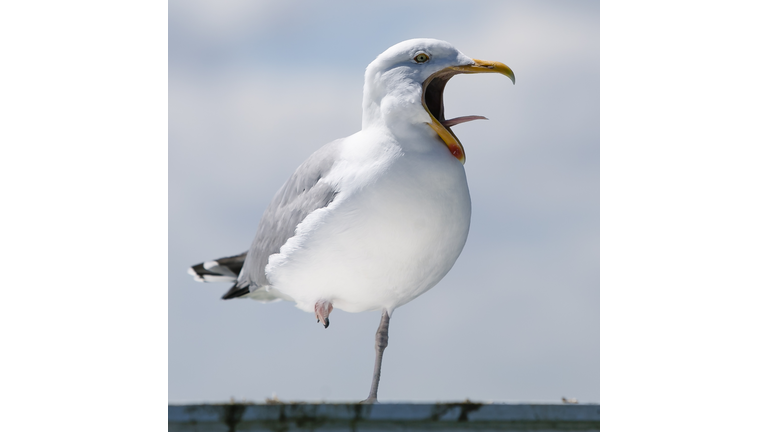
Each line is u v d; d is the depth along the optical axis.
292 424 3.65
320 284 5.45
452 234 5.32
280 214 5.81
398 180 5.11
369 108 5.45
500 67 5.29
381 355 5.57
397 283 5.37
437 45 5.32
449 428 3.73
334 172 5.38
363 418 3.69
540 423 3.76
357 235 5.17
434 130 5.28
